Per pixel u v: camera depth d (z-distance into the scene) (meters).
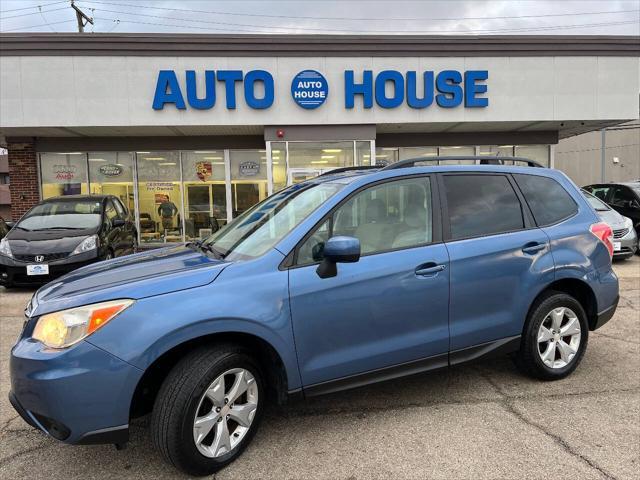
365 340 3.11
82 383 2.47
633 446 2.95
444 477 2.68
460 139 14.91
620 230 9.38
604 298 4.04
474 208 3.62
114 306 2.57
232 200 14.34
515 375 4.04
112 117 11.98
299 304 2.90
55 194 13.95
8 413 3.58
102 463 2.92
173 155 14.20
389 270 3.15
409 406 3.53
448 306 3.35
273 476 2.73
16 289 8.45
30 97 11.80
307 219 3.09
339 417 3.39
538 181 4.01
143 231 14.27
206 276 2.80
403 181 3.43
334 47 12.39
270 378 3.11
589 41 12.93
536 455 2.87
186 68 12.06
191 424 2.62
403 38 12.51
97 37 11.80
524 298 3.63
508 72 12.84
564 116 13.04
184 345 2.77
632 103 13.14
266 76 12.23
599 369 4.14
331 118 12.57
